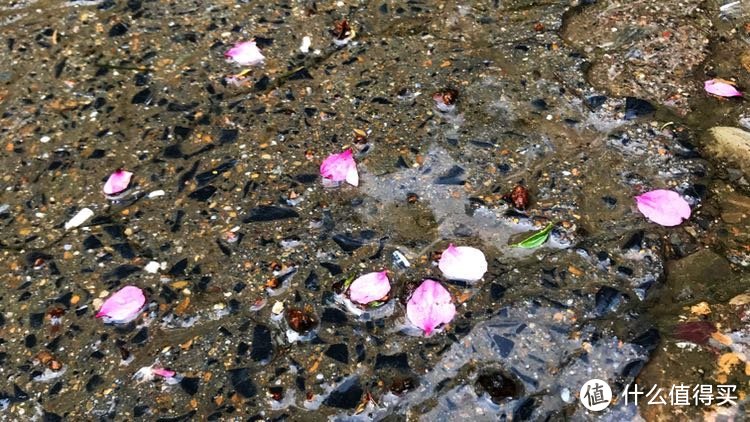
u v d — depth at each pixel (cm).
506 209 61
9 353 58
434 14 70
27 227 62
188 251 60
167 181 63
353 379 56
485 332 57
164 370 57
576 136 63
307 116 65
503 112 65
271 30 70
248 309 59
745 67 66
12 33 70
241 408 56
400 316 58
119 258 60
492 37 68
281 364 57
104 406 56
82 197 63
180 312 59
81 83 68
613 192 61
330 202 62
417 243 60
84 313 59
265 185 62
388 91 66
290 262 60
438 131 64
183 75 68
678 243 60
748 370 56
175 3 72
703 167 62
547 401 56
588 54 67
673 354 56
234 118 65
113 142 65
